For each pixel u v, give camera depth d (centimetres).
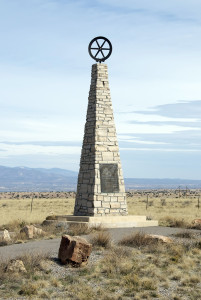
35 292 1694
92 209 3544
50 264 2034
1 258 2045
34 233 2973
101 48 3878
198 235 2841
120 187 3666
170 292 1761
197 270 2056
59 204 8312
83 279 1873
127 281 1842
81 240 2127
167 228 3362
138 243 2478
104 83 3788
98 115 3700
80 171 3753
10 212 5956
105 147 3666
